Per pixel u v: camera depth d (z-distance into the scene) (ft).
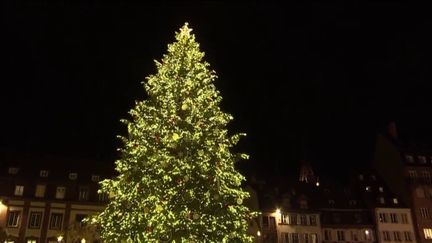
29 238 170.71
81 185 187.52
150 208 65.31
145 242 64.59
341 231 215.92
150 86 80.18
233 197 72.95
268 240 199.31
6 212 166.91
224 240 67.72
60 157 197.57
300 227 209.26
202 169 69.36
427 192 224.33
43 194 180.86
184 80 74.95
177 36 81.87
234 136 78.38
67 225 176.24
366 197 228.22
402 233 216.33
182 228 66.44
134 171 69.41
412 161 231.50
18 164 186.60
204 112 74.38
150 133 71.72
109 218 68.80
